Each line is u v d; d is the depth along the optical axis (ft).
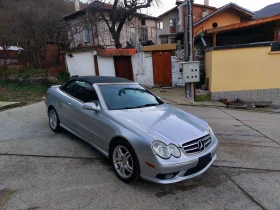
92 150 13.07
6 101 26.86
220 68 30.78
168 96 33.09
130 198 8.77
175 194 9.16
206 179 10.46
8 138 14.60
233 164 12.15
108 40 63.67
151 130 9.50
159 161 8.54
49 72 38.17
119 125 10.12
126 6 51.52
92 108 11.41
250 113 26.50
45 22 72.13
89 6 51.52
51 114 16.29
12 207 7.95
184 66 28.76
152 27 83.56
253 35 48.34
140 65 39.45
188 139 9.36
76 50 38.14
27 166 10.98
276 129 19.42
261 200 8.98
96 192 9.07
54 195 8.76
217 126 19.75
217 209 8.34
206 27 58.85
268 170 11.57
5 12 71.15
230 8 56.70
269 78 30.78
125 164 9.81
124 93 13.14
